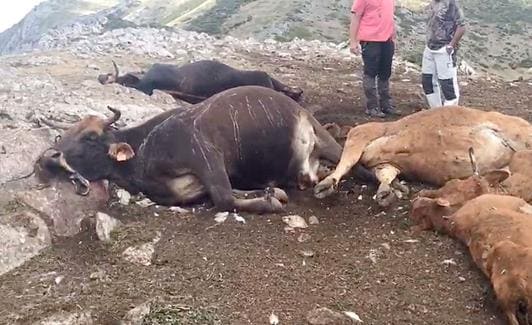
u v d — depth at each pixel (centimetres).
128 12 10106
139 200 732
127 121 879
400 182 757
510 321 524
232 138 729
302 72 1298
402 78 1308
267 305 557
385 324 538
